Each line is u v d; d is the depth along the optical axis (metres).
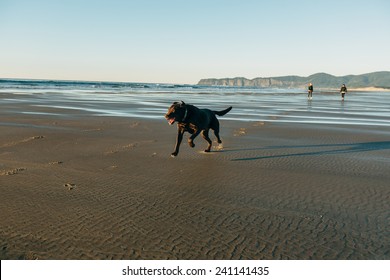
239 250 3.80
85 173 6.45
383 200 5.27
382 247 3.89
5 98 25.12
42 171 6.52
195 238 4.05
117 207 4.90
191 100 29.39
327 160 7.70
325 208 4.96
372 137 10.87
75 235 4.07
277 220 4.55
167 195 5.41
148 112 17.58
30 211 4.71
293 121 14.87
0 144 8.77
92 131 11.05
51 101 23.62
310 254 3.74
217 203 5.11
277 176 6.44
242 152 8.43
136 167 6.91
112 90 51.62
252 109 21.09
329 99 37.28
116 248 3.81
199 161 7.49
